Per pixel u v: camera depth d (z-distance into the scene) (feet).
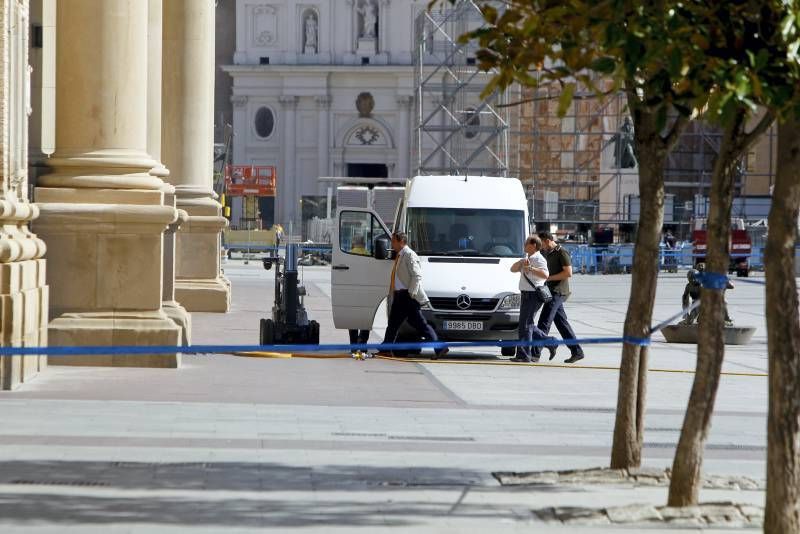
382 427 128.26
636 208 611.47
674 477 89.45
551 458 111.65
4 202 142.10
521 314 208.33
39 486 92.53
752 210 637.30
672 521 85.40
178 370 171.53
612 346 246.47
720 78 72.18
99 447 109.60
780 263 77.97
